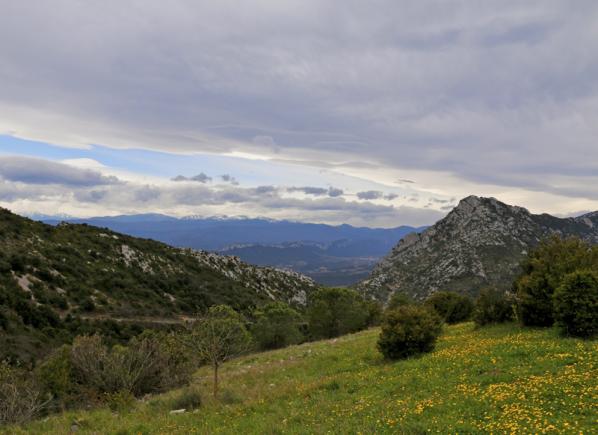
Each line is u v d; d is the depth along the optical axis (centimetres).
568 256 2489
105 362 2458
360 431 1188
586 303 1939
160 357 2577
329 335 5491
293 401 1698
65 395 2284
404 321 2317
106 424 1748
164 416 1752
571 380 1345
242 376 2500
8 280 5834
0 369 2264
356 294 5753
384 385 1700
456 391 1436
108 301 6988
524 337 2109
